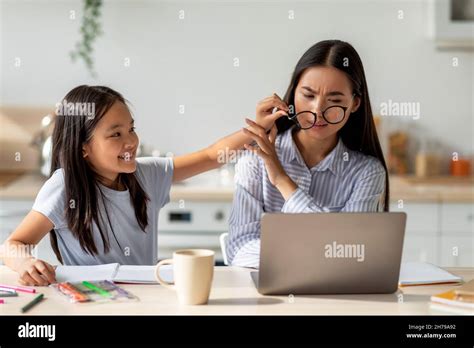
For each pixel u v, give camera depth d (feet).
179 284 4.39
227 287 4.89
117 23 11.58
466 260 10.28
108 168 5.68
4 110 11.60
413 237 10.29
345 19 11.66
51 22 11.52
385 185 6.54
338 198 6.40
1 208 10.14
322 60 5.90
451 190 10.39
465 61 11.78
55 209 5.62
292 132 6.43
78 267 5.33
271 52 11.69
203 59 11.68
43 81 11.61
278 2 11.62
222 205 10.32
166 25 11.61
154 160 6.48
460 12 11.14
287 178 5.69
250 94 11.75
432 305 4.42
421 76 11.79
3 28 11.51
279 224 4.50
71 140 5.64
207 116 11.76
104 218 5.87
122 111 5.66
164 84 11.69
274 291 4.66
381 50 11.73
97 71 11.62
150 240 6.22
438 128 11.89
